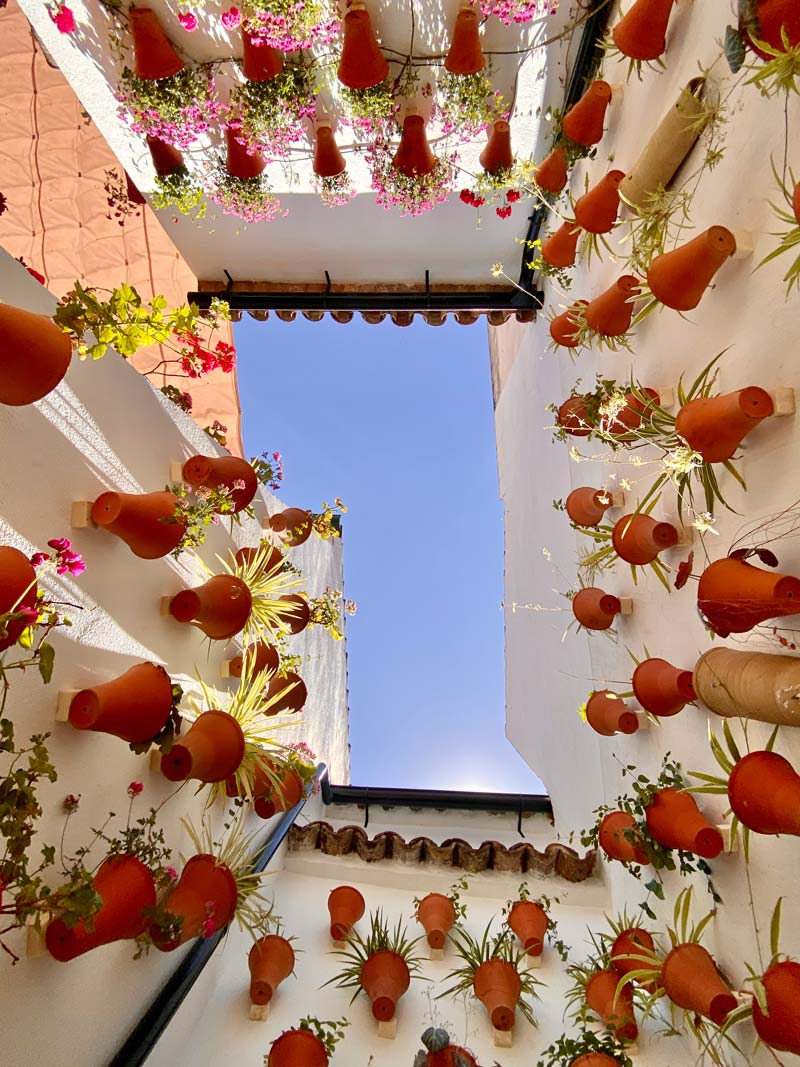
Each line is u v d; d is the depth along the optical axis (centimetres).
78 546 210
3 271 183
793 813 149
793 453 168
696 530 232
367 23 266
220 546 335
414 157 319
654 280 199
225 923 245
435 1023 303
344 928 335
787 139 166
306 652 502
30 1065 178
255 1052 282
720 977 210
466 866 402
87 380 221
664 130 216
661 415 219
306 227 412
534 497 515
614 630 335
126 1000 232
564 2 288
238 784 271
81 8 292
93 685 214
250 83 296
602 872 390
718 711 186
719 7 197
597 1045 254
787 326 169
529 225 409
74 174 452
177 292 478
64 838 196
